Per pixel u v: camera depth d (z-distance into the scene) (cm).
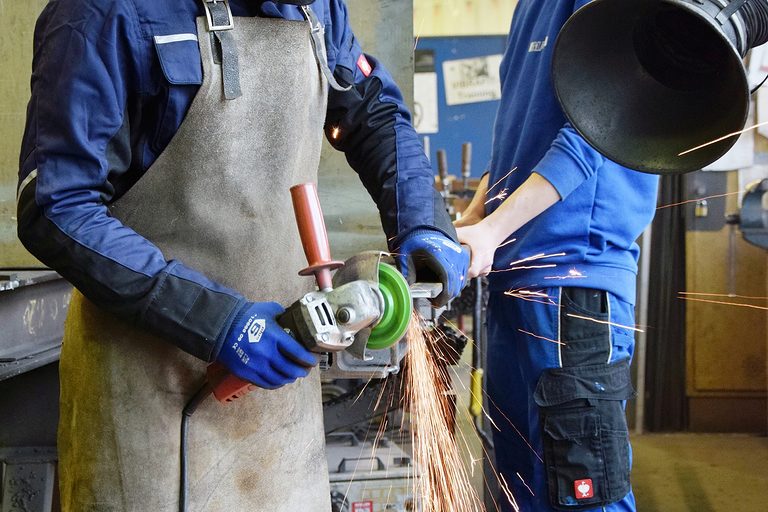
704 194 522
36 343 254
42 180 154
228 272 169
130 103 162
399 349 226
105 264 153
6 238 330
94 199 157
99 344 171
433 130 799
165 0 158
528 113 248
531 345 244
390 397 295
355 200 325
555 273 241
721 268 527
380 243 327
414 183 197
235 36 161
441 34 786
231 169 165
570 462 237
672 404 539
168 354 170
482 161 800
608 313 240
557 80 183
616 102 184
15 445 267
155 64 158
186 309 153
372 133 203
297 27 166
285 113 167
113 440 171
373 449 305
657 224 530
